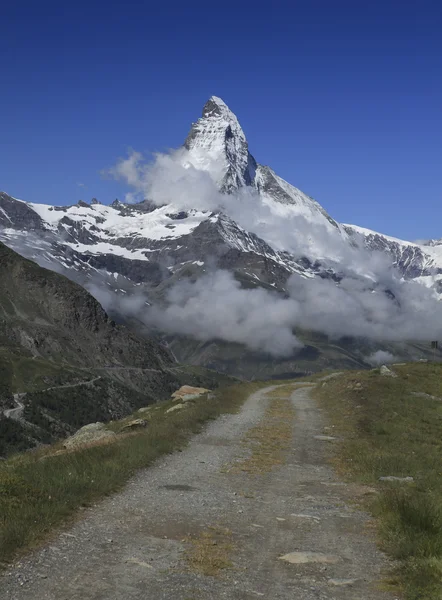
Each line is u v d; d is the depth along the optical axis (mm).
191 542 11531
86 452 19797
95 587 8977
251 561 10641
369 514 14641
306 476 19703
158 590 8969
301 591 9281
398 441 27469
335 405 43656
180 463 20875
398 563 10781
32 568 9609
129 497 15203
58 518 12422
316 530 13031
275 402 49094
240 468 20578
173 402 49062
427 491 16859
